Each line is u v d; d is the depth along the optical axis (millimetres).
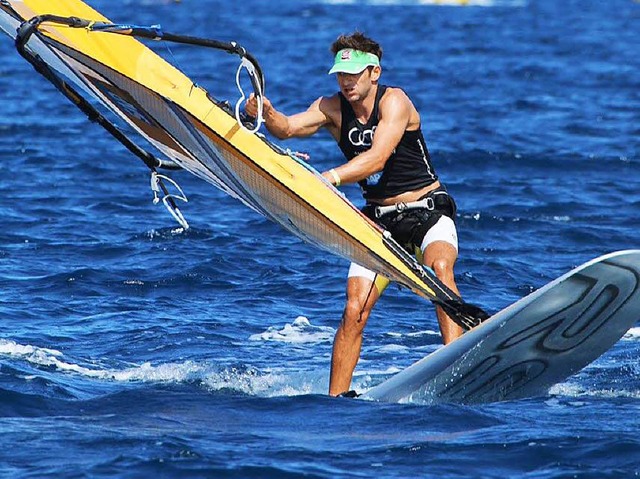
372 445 22469
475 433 23266
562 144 70062
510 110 86500
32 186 55000
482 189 56688
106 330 33625
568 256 44812
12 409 24797
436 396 25875
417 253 28797
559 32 173125
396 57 128875
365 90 27234
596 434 23000
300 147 67688
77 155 62969
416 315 36562
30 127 71750
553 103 90812
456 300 26500
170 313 35812
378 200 28531
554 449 22047
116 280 39219
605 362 30578
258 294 38375
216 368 29906
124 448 22000
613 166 63125
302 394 26500
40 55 25188
